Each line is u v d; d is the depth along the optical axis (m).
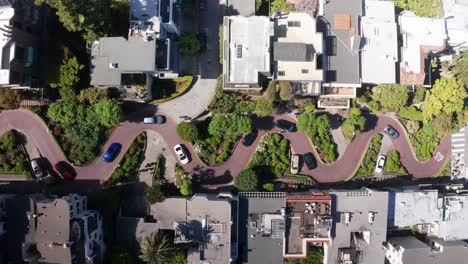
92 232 65.38
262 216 67.38
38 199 64.56
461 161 75.94
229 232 65.00
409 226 71.88
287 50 64.25
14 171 70.25
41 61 67.00
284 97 67.50
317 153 74.12
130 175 71.81
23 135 70.94
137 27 62.94
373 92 71.50
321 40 65.75
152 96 70.31
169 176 72.56
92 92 66.19
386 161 74.94
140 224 68.88
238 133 70.69
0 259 63.88
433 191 69.81
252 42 64.31
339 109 74.38
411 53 69.81
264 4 72.31
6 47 59.41
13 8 59.28
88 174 71.50
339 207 67.38
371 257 68.00
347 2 68.62
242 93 70.88
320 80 65.81
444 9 72.69
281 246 68.38
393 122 75.69
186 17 72.12
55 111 66.12
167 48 63.66
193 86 72.50
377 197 67.38
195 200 65.69
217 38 72.56
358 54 68.06
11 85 62.28
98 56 62.91
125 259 67.06
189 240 65.19
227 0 71.75
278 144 73.25
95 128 69.50
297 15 65.94
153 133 72.50
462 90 70.44
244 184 69.19
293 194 68.38
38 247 62.66
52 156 71.06
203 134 71.75
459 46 73.25
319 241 68.50
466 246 69.50
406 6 73.12
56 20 67.88
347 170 74.75
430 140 75.44
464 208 70.50
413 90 72.25
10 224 63.62
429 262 69.06
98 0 61.44
